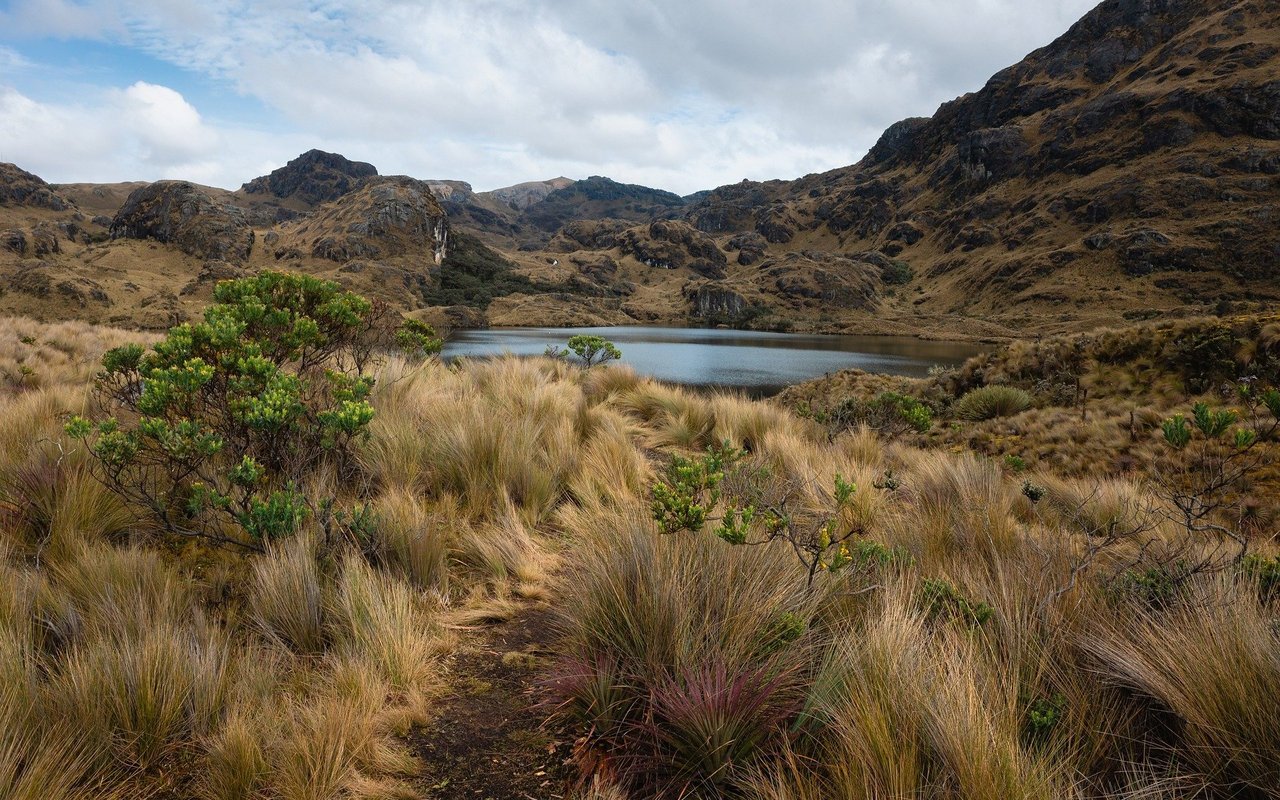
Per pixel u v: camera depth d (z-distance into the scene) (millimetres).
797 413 11992
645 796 1899
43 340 11969
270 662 2443
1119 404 11781
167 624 2385
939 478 5934
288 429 4363
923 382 18984
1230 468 7035
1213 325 12242
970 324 181000
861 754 1709
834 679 2082
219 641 2535
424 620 2963
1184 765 1785
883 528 4312
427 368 9250
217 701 2201
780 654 2252
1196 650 1951
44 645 2473
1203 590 2508
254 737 1966
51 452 3947
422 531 3615
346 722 2076
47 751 1768
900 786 1614
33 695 2018
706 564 2760
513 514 4250
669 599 2445
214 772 1894
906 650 2109
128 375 4559
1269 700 1719
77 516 3318
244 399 4016
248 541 3480
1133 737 1937
